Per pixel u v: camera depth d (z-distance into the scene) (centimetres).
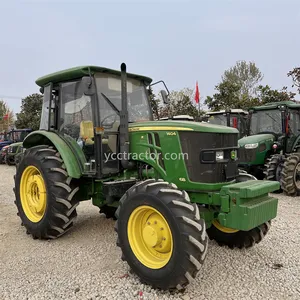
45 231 399
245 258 348
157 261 287
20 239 416
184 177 327
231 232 372
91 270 321
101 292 279
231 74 3039
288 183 686
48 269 325
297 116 812
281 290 280
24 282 298
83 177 410
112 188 356
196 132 330
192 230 262
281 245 384
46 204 397
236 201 290
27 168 430
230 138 349
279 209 564
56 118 439
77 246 388
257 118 855
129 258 298
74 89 412
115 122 393
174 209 269
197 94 1056
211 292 277
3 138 1945
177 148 331
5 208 588
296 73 1530
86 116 394
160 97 459
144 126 358
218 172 336
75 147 406
